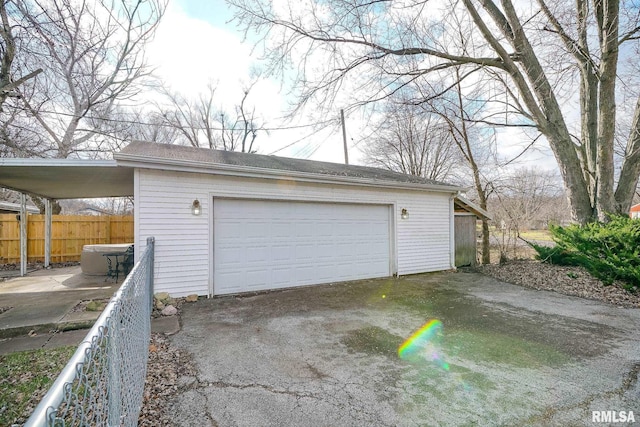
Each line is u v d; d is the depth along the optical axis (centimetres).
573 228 836
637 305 577
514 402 267
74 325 449
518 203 1509
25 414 257
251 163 720
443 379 307
